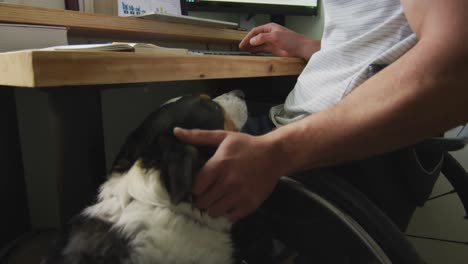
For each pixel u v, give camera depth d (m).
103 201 0.69
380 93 0.52
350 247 0.59
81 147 0.56
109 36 1.19
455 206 1.42
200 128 0.78
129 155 0.76
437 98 0.48
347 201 0.61
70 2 1.03
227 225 0.72
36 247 1.04
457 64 0.46
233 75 0.79
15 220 1.14
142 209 0.67
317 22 1.75
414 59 0.50
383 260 0.57
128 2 1.17
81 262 0.62
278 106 1.02
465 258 1.44
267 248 0.73
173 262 0.65
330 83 0.78
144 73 0.54
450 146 0.65
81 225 0.66
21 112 1.17
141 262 0.62
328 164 0.58
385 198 0.72
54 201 1.27
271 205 0.68
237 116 0.94
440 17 0.48
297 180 0.64
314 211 0.62
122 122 1.42
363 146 0.53
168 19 1.07
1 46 0.71
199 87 1.57
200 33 1.21
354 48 0.75
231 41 1.44
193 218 0.69
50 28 0.79
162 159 0.68
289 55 1.19
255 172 0.56
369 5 0.75
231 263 0.72
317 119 0.57
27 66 0.41
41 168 1.24
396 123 0.50
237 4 1.53
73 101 0.54
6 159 1.09
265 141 0.57
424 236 1.50
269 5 1.59
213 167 0.56
